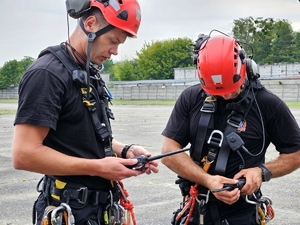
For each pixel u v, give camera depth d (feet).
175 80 215.31
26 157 8.13
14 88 239.09
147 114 89.40
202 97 10.41
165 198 22.22
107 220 9.16
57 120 8.39
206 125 10.16
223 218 10.30
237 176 9.84
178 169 10.37
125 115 86.17
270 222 18.30
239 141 9.82
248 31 215.92
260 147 10.31
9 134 53.83
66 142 8.65
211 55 9.74
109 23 8.62
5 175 28.19
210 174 10.31
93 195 8.96
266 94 10.21
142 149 9.69
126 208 9.53
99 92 9.08
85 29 8.75
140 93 196.03
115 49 8.93
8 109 120.88
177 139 10.64
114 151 9.93
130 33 8.77
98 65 9.09
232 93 9.97
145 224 18.37
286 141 10.21
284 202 21.27
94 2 8.69
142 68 259.19
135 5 8.89
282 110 10.11
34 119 8.07
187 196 10.94
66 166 8.28
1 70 242.17
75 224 8.76
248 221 10.28
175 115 10.77
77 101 8.61
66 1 8.97
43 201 9.16
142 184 25.13
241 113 10.06
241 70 9.84
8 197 22.77
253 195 10.39
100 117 9.05
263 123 10.16
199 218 10.46
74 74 8.54
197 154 10.30
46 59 8.57
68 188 8.79
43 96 8.16
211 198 10.30
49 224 8.71
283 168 10.24
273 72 190.29
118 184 9.52
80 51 8.90
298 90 142.10
